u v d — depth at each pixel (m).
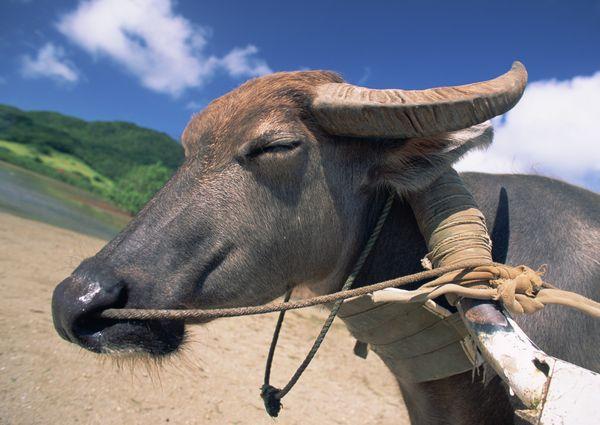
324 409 1.66
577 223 0.77
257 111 0.73
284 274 0.75
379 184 0.76
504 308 0.58
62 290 0.64
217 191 0.71
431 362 0.71
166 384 1.57
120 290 0.65
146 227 0.70
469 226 0.65
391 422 1.65
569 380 0.47
